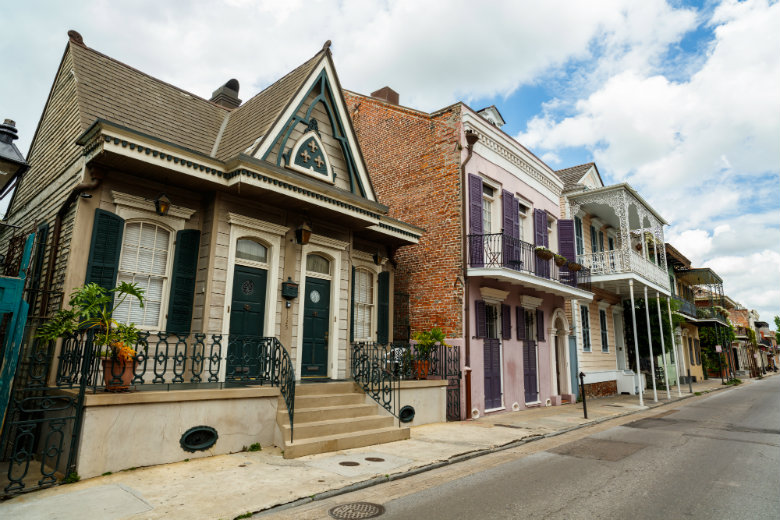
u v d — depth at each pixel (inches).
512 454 318.3
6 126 253.9
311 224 397.7
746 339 1895.9
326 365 403.9
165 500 196.9
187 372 318.0
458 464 285.7
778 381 1427.2
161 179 318.3
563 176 840.9
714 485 246.1
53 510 183.9
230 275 336.2
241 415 283.9
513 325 562.9
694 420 506.6
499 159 572.1
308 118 393.4
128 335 245.0
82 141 289.7
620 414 538.3
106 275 293.1
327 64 407.5
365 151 628.1
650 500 218.7
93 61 361.4
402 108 584.7
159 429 250.5
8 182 260.7
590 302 757.3
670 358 1087.6
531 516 194.2
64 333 241.6
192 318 328.8
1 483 215.8
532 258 581.3
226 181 326.6
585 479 254.4
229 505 192.5
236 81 506.0
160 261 324.5
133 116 351.3
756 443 368.5
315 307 403.5
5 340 207.0
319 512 194.1
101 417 231.6
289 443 277.9
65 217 311.7
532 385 585.3
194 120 407.2
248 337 310.8
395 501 210.8
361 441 311.9
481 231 515.8
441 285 503.2
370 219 414.3
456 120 521.0
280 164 365.1
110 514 180.5
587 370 721.6
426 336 443.5
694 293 1571.1
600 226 848.9
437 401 435.8
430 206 530.3
